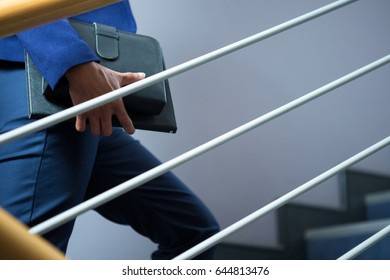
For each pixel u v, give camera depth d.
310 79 3.43
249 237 3.29
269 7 3.39
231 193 3.24
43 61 1.46
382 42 3.59
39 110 1.46
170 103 1.65
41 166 1.48
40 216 1.47
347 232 3.14
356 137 3.50
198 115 3.16
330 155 3.44
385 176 3.49
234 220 3.23
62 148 1.50
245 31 3.31
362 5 3.59
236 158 3.27
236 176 3.26
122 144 1.79
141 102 1.54
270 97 3.33
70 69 1.46
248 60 3.31
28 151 1.48
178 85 3.15
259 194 3.29
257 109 3.30
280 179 3.34
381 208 3.35
